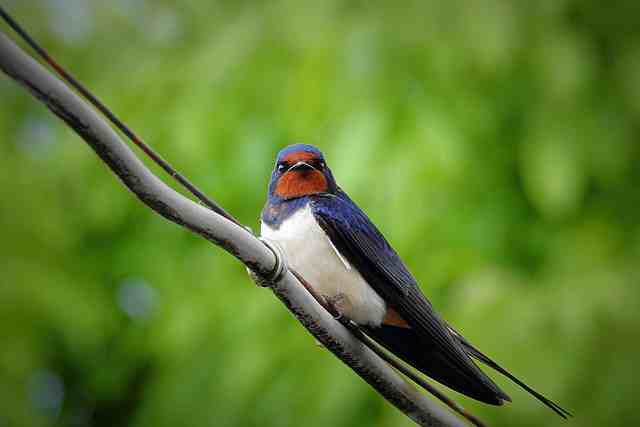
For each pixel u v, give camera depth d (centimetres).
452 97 1091
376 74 1086
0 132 1247
